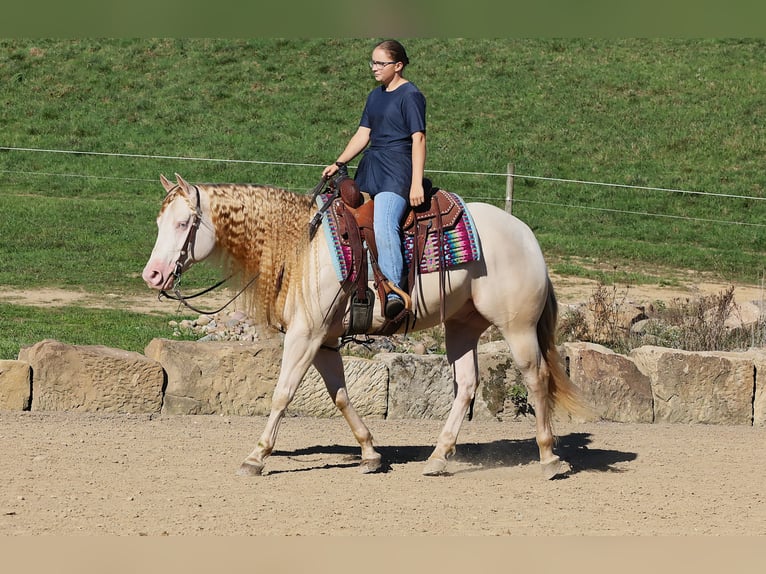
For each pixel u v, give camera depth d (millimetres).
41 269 18016
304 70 34125
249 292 8406
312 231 8211
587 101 32000
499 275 8477
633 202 25953
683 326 14062
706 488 8516
